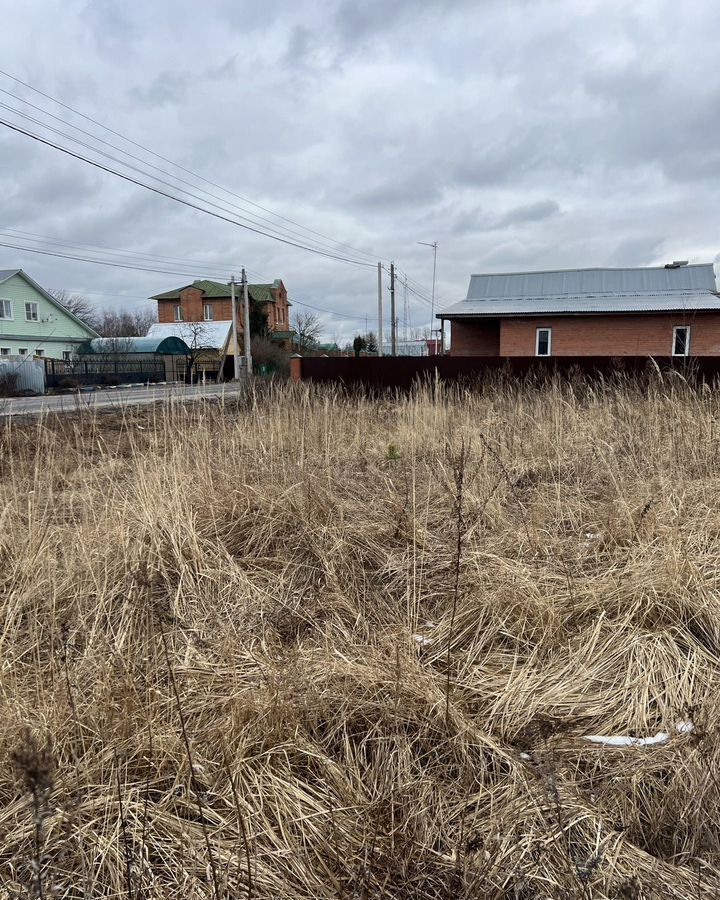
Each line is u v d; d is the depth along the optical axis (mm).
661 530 3371
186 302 58281
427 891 1517
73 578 3098
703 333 21094
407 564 3363
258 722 2041
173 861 1601
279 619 2867
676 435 5359
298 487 4215
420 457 5938
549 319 22844
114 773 1852
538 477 4984
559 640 2588
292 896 1480
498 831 1656
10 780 1854
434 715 2121
